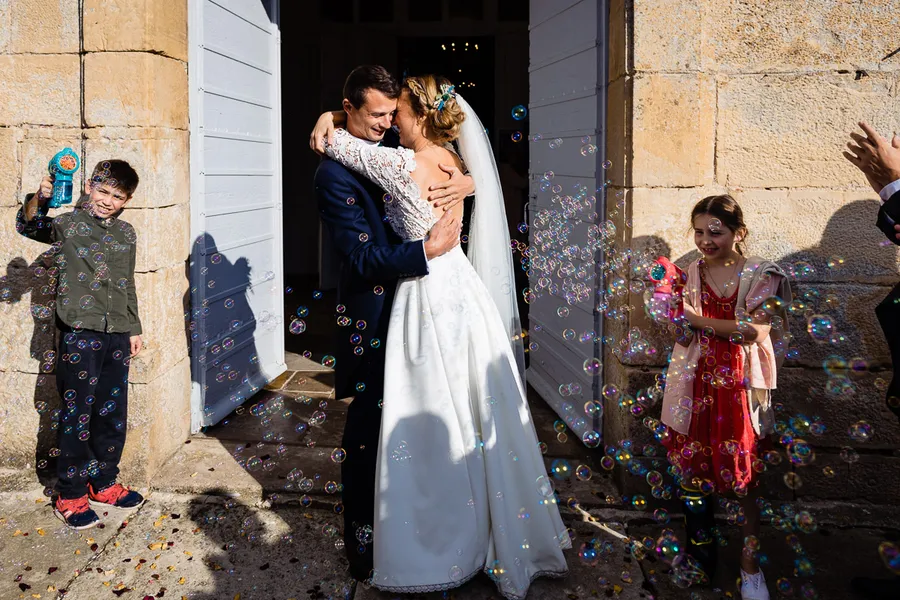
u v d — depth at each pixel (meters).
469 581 2.42
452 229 2.24
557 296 3.84
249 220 4.09
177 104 3.23
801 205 2.81
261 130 4.21
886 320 2.29
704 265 2.44
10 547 2.62
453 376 2.25
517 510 2.32
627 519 2.83
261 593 2.38
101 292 2.75
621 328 2.97
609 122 3.10
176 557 2.57
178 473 3.12
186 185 3.36
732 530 2.79
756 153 2.80
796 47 2.76
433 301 2.24
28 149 3.04
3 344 3.14
